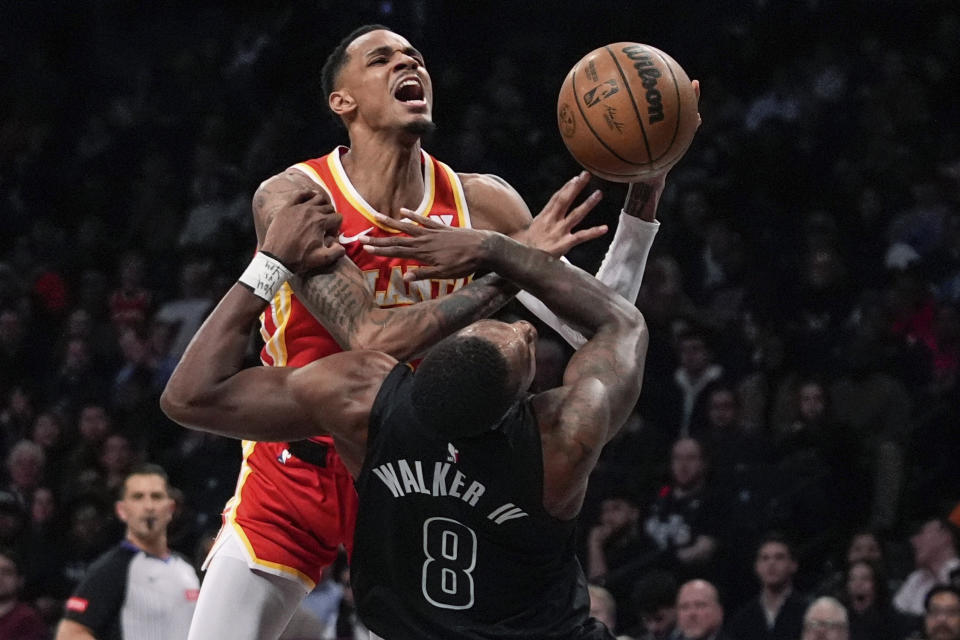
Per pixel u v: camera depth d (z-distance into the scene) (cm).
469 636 347
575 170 1298
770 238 1258
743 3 1573
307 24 1540
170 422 1098
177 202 1448
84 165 1544
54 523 958
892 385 1018
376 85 425
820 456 923
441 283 423
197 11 1703
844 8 1528
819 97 1431
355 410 352
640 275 444
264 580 425
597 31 1581
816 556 891
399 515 349
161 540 666
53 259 1393
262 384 364
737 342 1062
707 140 1408
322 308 389
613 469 959
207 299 1245
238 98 1546
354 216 422
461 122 1424
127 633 649
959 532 825
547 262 384
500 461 340
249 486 432
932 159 1359
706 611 754
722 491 908
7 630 797
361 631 821
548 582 354
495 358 329
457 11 1556
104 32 1722
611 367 360
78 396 1180
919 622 776
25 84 1653
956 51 1473
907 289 1112
